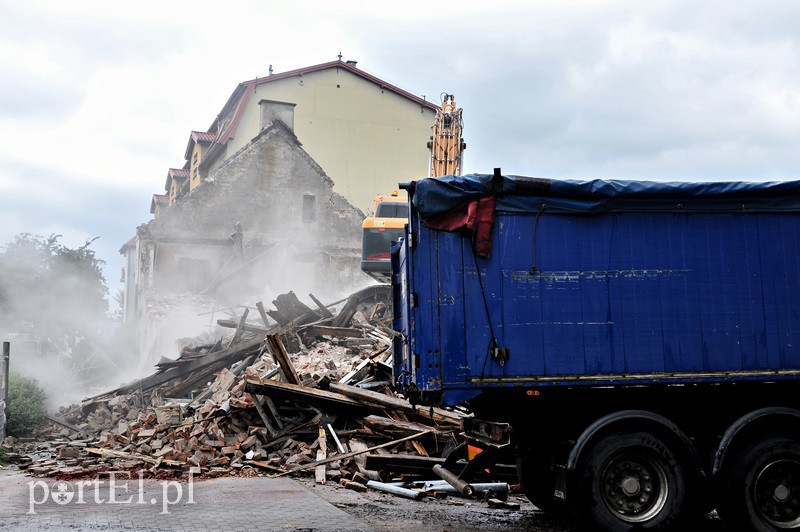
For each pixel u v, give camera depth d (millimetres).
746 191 8016
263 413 12336
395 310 9969
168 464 11453
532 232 7848
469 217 7715
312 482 10461
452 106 22141
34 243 44281
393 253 10070
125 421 15461
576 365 7730
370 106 49469
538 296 7781
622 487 7562
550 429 8039
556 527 7984
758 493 7680
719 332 7914
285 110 43375
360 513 8289
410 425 11625
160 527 7340
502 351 7672
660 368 7801
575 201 7898
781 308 8016
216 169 40281
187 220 39344
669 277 7930
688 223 8031
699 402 7988
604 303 7828
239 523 7543
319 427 12203
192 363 17812
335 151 48375
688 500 7551
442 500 9453
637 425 7660
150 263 37844
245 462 11586
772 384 8055
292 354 17719
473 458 9109
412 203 7848
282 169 41250
